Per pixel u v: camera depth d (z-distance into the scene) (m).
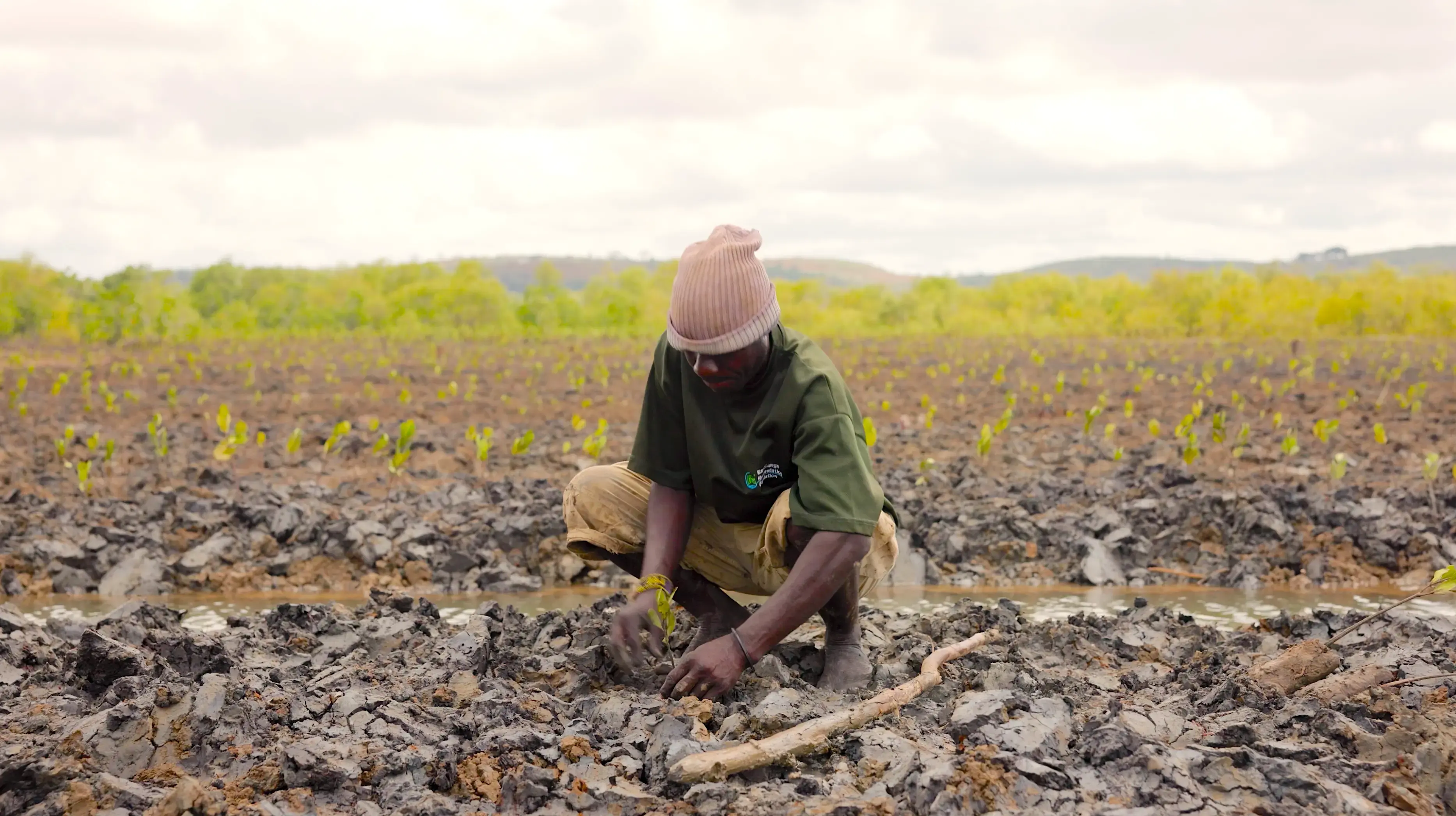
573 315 55.59
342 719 3.79
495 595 7.25
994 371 23.80
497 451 11.55
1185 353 31.38
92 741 3.45
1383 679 4.09
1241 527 7.98
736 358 3.81
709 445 4.08
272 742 3.61
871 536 3.84
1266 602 6.90
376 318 54.75
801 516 3.78
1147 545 7.89
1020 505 8.64
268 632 5.04
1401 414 14.66
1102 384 19.84
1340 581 7.42
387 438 9.94
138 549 7.55
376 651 4.80
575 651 4.53
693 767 3.30
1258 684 4.11
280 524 7.95
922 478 9.40
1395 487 9.12
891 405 16.80
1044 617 6.47
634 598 4.05
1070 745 3.58
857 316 68.81
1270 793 3.21
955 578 7.59
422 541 7.80
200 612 6.71
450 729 3.75
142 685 3.81
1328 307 49.59
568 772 3.39
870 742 3.52
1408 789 3.24
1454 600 6.88
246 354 31.75
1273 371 23.47
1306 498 8.23
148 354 30.88
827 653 4.35
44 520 7.95
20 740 3.54
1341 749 3.56
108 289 42.41
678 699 3.85
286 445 11.40
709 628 4.49
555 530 7.84
